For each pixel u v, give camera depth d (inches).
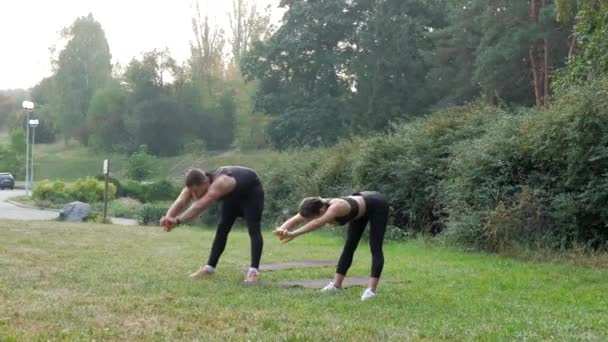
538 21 1211.2
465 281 367.2
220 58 2851.9
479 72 1278.3
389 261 470.3
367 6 1876.2
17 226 665.6
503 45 1230.3
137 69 2659.9
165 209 1017.5
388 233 669.3
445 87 1628.9
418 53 1731.1
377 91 1784.0
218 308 247.8
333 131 1852.9
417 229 690.8
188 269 368.2
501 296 320.2
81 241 526.6
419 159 688.4
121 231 669.3
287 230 282.0
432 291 322.7
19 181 2593.5
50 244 488.1
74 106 3152.1
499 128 588.4
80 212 935.7
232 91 2689.5
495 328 231.5
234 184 324.5
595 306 302.2
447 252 549.0
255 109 2032.5
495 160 565.0
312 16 1921.8
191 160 2295.8
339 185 826.2
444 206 645.9
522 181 561.9
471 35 1438.2
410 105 1759.4
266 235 741.9
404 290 320.8
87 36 3270.2
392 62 1776.6
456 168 598.2
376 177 729.0
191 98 2662.4
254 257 334.0
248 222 335.3
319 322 227.0
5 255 402.0
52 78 3373.5
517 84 1305.4
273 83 2009.1
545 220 525.7
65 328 202.5
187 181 316.8
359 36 1839.3
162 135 2630.4
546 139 525.3
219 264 399.2
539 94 1227.2
